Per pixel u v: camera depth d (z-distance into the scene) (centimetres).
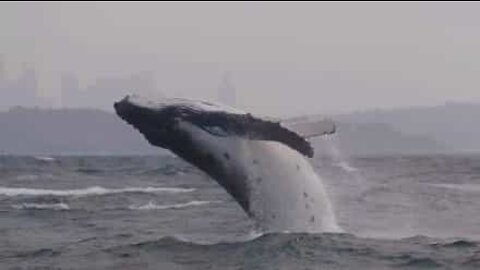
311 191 7075
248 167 6969
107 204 15075
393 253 6412
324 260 6103
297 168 6988
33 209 13900
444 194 15700
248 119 6494
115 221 11062
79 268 6209
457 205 12556
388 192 15675
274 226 7000
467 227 9144
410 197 14575
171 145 7075
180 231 9300
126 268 6128
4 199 17188
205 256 6475
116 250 7062
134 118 6981
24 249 7569
